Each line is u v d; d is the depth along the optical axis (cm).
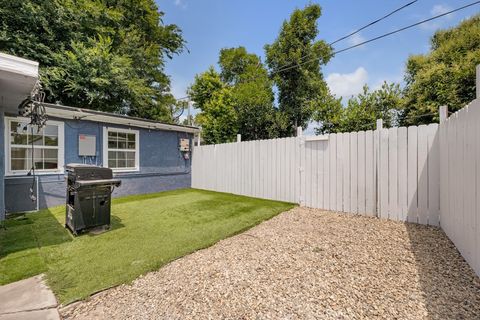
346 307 191
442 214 376
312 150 575
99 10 1021
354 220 453
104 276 251
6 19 788
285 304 198
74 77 883
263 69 1555
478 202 226
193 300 209
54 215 519
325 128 1125
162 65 1530
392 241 334
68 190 418
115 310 200
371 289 215
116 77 979
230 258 291
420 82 1019
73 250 321
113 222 453
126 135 777
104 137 714
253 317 184
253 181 724
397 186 445
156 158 856
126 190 766
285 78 1470
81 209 386
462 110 271
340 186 524
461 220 278
